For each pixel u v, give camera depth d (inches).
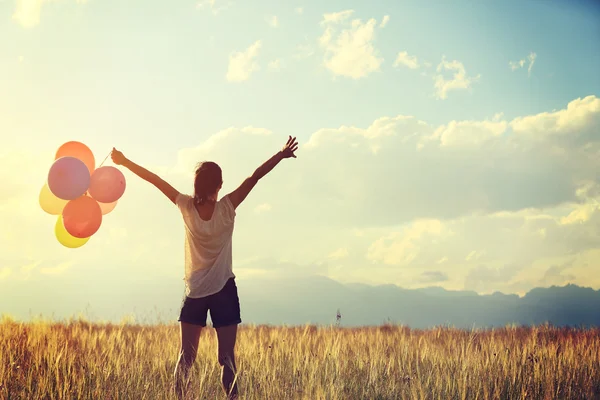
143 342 272.8
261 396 173.2
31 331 296.5
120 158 170.7
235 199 168.1
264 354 235.9
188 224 165.9
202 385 171.8
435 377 200.7
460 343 305.4
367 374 208.5
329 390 179.3
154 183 171.6
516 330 373.1
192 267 167.5
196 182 167.3
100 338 289.9
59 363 208.2
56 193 224.5
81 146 249.4
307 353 238.4
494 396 179.2
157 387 176.4
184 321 167.2
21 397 170.2
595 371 220.8
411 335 357.1
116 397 167.9
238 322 168.2
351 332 375.2
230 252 170.6
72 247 251.1
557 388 193.6
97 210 236.7
